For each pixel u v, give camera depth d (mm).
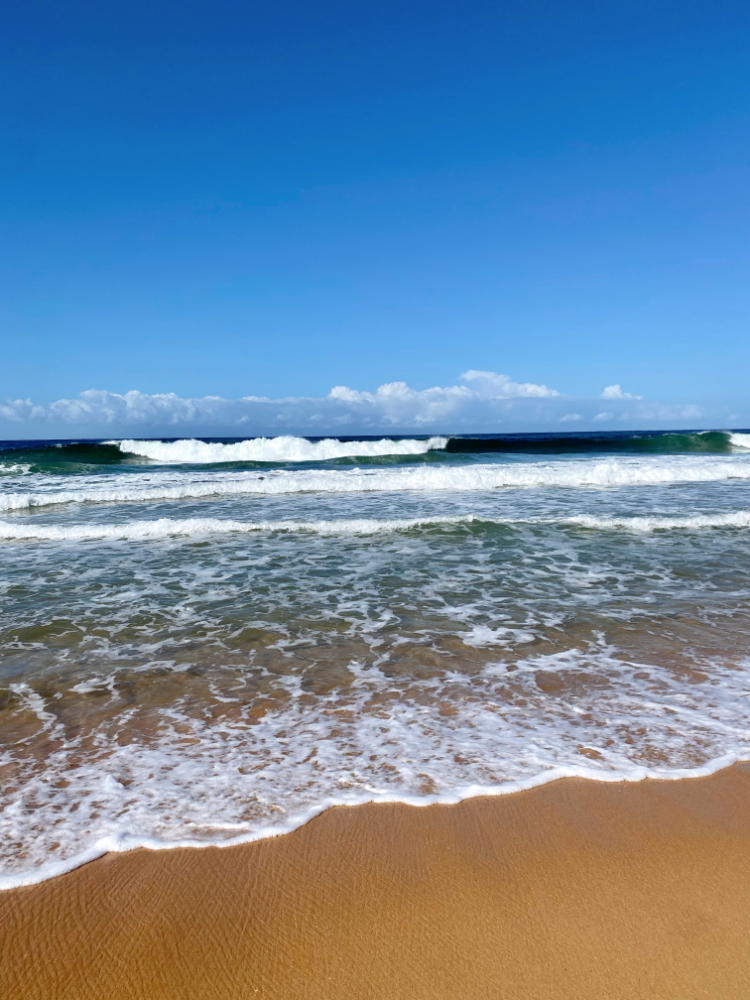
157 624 5188
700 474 16734
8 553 7961
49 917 1963
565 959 1802
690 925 1930
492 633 4906
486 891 2082
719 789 2684
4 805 2572
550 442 31266
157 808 2551
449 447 29438
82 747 3127
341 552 7945
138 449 26141
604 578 6617
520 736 3188
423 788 2691
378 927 1933
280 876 2154
